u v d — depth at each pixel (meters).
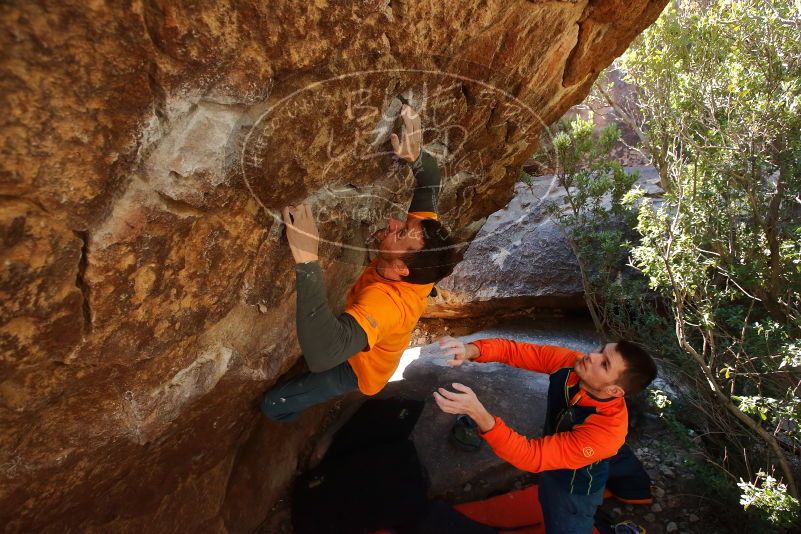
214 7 0.76
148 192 0.89
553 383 1.95
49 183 0.72
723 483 2.30
